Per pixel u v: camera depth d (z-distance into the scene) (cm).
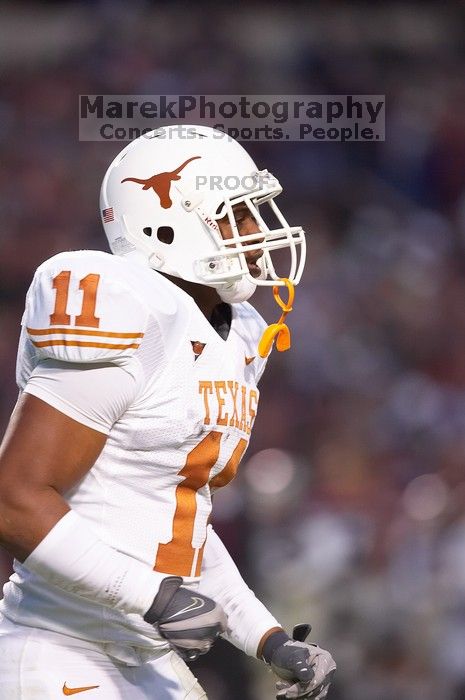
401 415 2936
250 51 4012
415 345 3195
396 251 3475
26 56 3919
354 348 3102
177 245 937
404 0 4316
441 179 3791
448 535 2148
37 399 821
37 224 3353
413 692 2003
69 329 817
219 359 903
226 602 1007
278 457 2614
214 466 905
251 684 1905
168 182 933
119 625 881
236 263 938
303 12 4156
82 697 872
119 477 862
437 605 2056
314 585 2138
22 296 3180
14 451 811
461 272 3512
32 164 3500
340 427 2823
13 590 907
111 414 830
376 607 2088
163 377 858
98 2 4091
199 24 4038
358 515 2350
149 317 841
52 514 805
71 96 3759
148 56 3906
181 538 891
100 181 3466
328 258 3378
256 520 2214
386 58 4112
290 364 2992
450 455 2441
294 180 3644
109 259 862
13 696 873
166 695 923
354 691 2033
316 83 4006
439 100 4019
